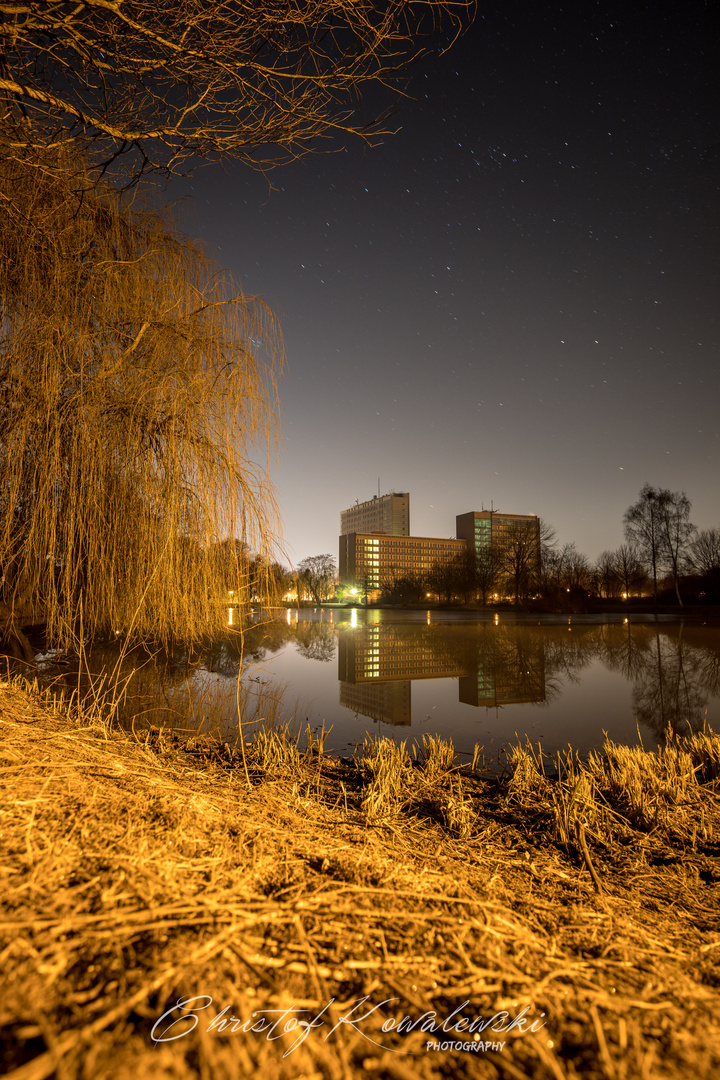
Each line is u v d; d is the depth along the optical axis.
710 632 22.69
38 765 2.28
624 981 1.23
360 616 38.06
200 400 6.14
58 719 4.13
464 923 1.38
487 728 6.58
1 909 1.09
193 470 6.11
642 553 48.25
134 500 5.95
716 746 4.93
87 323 5.69
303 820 2.46
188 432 6.04
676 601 51.78
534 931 1.49
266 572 6.75
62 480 5.61
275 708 7.46
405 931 1.29
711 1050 0.97
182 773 3.23
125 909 1.15
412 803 3.74
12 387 5.36
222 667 10.88
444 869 2.06
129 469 5.82
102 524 5.84
